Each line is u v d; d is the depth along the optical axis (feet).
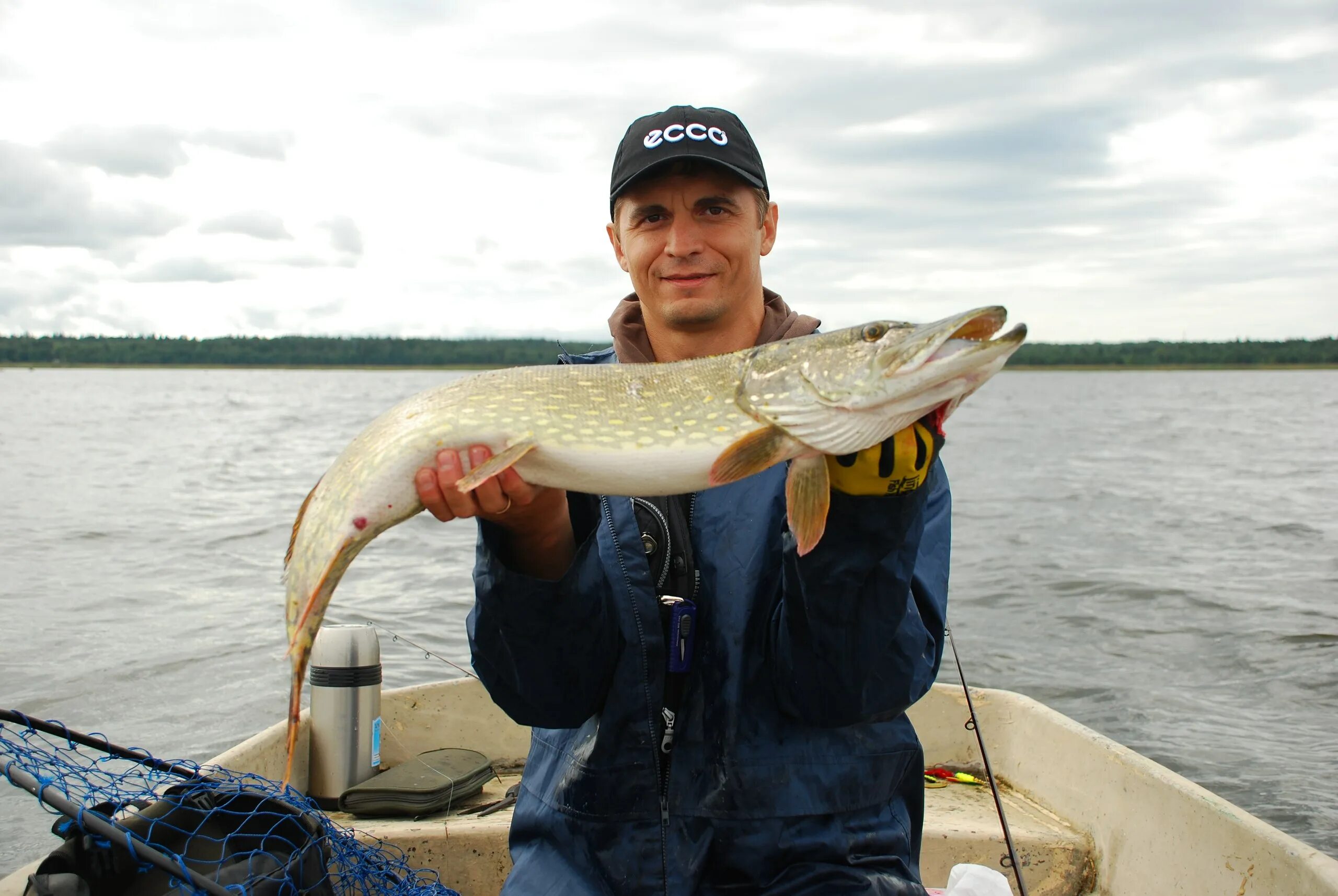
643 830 3.31
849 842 3.26
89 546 15.58
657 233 3.78
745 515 3.44
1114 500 21.79
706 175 3.68
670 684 3.38
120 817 3.36
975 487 24.16
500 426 3.14
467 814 5.18
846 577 3.02
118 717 8.18
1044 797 5.42
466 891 4.84
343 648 5.35
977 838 4.93
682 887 3.24
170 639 10.35
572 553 3.34
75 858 2.88
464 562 14.43
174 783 3.58
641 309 4.09
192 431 42.14
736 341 3.88
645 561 3.43
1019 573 14.17
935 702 6.02
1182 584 13.48
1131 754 4.92
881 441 2.98
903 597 3.08
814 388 3.09
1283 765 7.57
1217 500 21.79
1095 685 9.44
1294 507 20.71
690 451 3.18
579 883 3.33
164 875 2.93
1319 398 87.97
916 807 3.54
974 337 3.15
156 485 23.36
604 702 3.44
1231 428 47.98
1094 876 4.91
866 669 3.12
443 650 10.01
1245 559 15.29
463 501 3.08
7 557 14.58
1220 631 11.22
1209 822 4.29
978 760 5.94
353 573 13.61
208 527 17.35
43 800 2.74
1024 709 5.71
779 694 3.31
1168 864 4.47
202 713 8.31
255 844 3.14
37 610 11.49
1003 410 67.21
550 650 3.25
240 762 4.81
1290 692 9.27
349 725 5.32
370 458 3.16
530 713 3.44
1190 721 8.52
